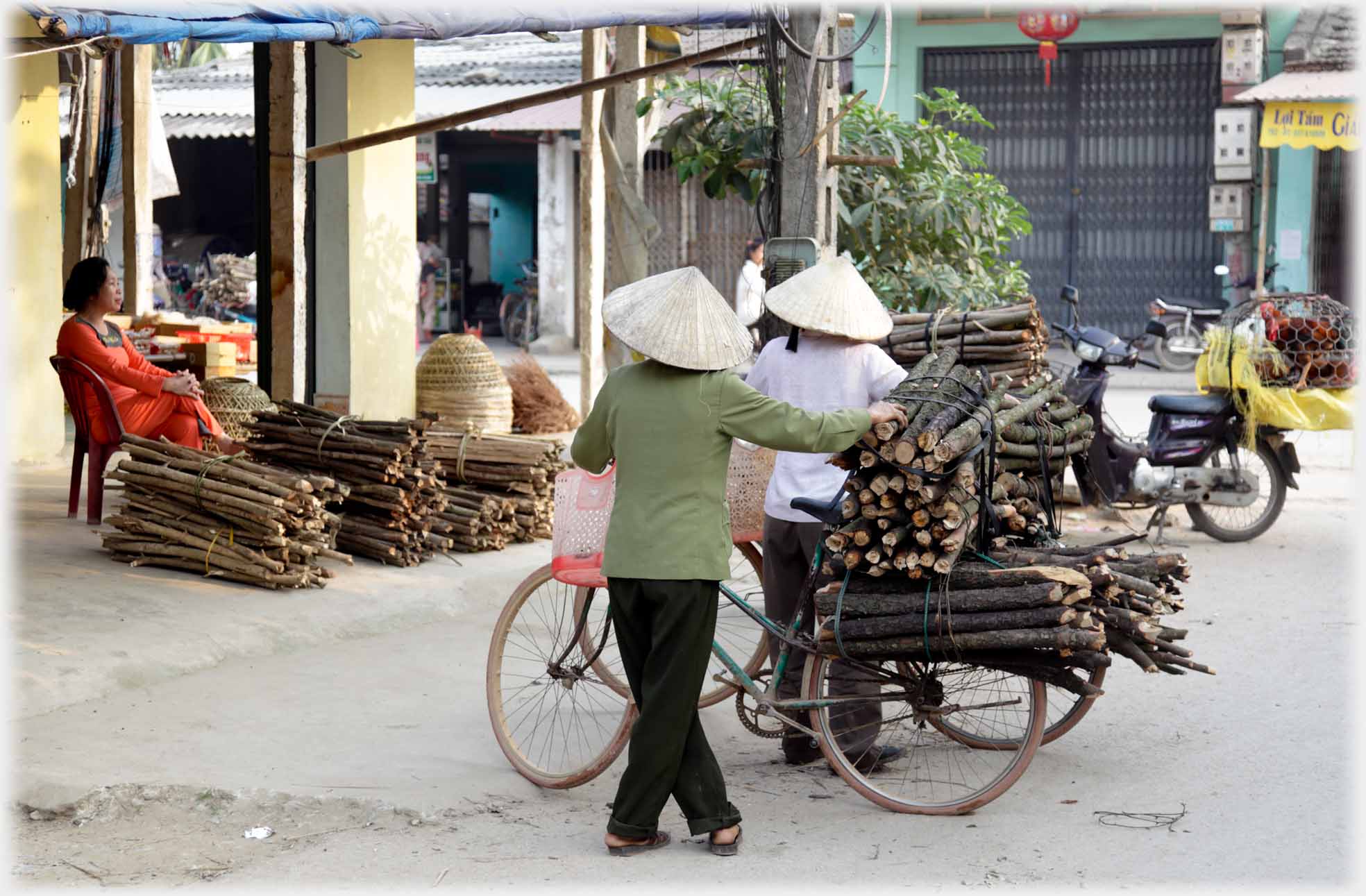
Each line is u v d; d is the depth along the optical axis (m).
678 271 4.39
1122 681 6.20
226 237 23.89
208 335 14.19
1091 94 20.56
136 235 14.73
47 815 4.52
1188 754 5.23
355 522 7.73
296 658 6.25
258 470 7.12
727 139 9.95
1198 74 20.19
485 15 7.60
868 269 10.20
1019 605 4.43
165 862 4.21
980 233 10.90
